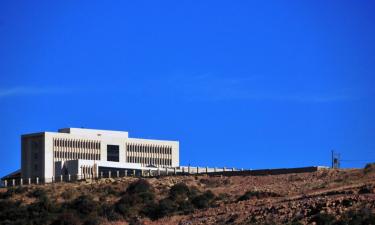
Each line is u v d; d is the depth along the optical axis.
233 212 133.88
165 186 170.12
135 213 153.50
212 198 155.12
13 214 161.38
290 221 119.62
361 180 147.75
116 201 162.88
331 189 140.50
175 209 151.25
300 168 167.50
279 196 145.50
